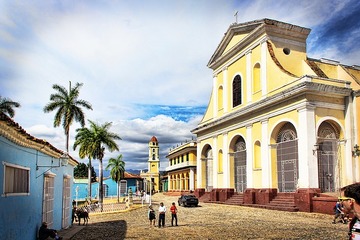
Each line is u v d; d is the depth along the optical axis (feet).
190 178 173.58
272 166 86.17
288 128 83.71
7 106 132.05
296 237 44.52
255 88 98.68
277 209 79.10
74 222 70.90
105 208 107.34
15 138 29.99
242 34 106.52
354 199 10.64
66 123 129.90
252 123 95.09
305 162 74.38
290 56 96.12
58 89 132.57
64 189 57.31
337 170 78.33
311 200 71.87
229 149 107.45
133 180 240.73
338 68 98.94
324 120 77.56
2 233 27.55
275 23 94.48
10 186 30.12
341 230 49.11
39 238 38.65
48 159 44.80
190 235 48.98
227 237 46.42
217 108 119.14
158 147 300.20
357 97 77.97
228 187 106.01
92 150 130.82
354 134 77.82
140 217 79.20
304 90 75.36
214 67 122.72
